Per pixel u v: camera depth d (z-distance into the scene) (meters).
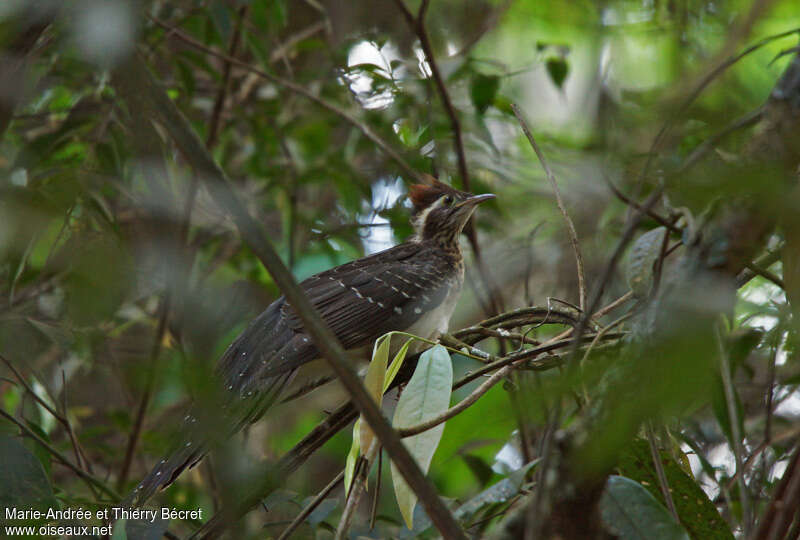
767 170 2.52
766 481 7.35
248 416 7.64
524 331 8.73
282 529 8.34
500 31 13.35
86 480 7.24
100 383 11.39
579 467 3.62
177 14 10.66
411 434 5.53
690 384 2.63
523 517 4.80
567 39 13.04
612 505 5.51
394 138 11.30
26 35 4.77
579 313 7.13
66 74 9.40
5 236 3.32
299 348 7.95
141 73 3.19
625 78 11.49
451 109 10.12
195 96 12.27
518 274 12.09
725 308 3.19
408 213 11.51
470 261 12.38
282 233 12.26
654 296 4.03
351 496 5.31
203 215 10.98
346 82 10.97
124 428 10.00
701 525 6.12
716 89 6.75
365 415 3.63
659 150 5.18
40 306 7.97
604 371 3.47
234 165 12.44
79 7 2.71
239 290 8.95
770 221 3.53
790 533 5.41
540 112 13.32
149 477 6.53
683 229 5.43
